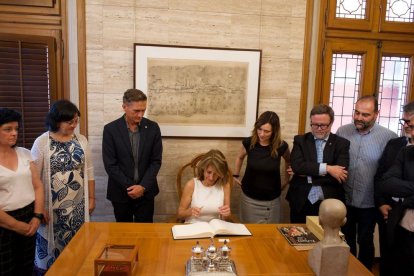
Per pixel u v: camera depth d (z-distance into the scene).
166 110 2.67
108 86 2.61
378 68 2.84
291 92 2.79
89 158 2.21
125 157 2.25
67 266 1.34
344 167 2.07
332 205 1.28
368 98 2.19
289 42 2.73
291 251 1.53
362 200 2.29
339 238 1.31
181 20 2.60
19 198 1.81
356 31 2.78
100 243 1.56
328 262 1.28
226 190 2.14
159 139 2.37
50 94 2.60
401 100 2.94
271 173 2.30
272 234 1.72
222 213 1.93
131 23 2.56
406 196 1.76
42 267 2.13
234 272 1.30
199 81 2.67
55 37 2.56
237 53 2.67
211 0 2.61
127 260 1.24
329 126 2.12
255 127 2.31
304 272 1.35
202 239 1.63
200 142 2.75
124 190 2.28
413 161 1.81
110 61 2.58
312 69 2.79
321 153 2.17
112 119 2.64
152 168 2.30
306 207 2.18
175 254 1.47
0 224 1.73
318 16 2.72
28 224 1.85
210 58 2.65
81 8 2.48
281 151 2.32
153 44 2.58
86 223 1.81
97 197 2.70
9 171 1.78
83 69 2.55
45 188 2.01
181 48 2.61
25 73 2.53
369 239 2.32
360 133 2.31
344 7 2.77
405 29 2.80
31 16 2.52
